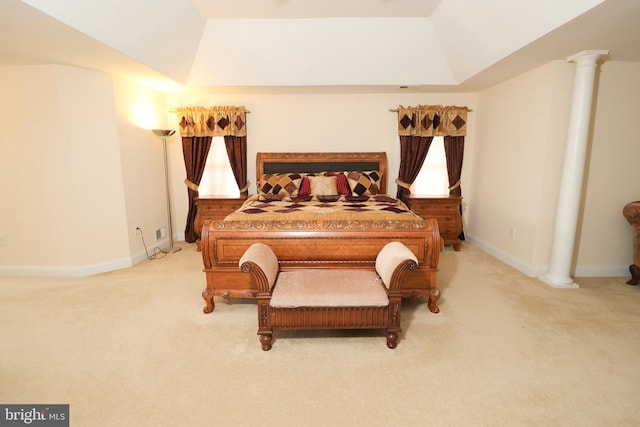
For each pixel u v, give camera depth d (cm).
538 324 242
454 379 183
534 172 335
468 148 472
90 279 328
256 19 332
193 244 465
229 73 384
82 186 329
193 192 467
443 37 340
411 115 453
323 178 424
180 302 279
